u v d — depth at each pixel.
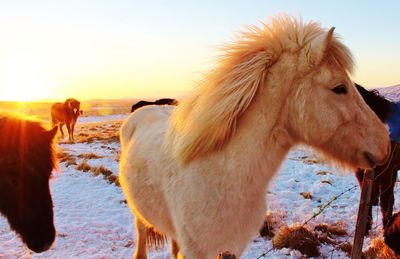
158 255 5.07
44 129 3.03
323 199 7.41
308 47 2.42
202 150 2.58
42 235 2.81
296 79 2.46
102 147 17.73
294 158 12.45
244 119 2.52
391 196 5.06
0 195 2.79
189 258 2.71
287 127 2.56
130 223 6.54
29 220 2.76
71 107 20.80
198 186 2.59
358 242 3.38
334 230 5.62
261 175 2.55
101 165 10.96
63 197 8.20
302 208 6.79
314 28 2.59
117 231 6.11
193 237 2.65
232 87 2.52
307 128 2.47
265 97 2.50
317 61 2.39
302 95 2.44
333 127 2.42
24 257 5.05
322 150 2.56
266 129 2.51
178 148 2.70
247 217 2.58
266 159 2.54
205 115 2.56
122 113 72.44
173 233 3.20
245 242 2.68
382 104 4.76
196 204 2.59
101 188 8.96
